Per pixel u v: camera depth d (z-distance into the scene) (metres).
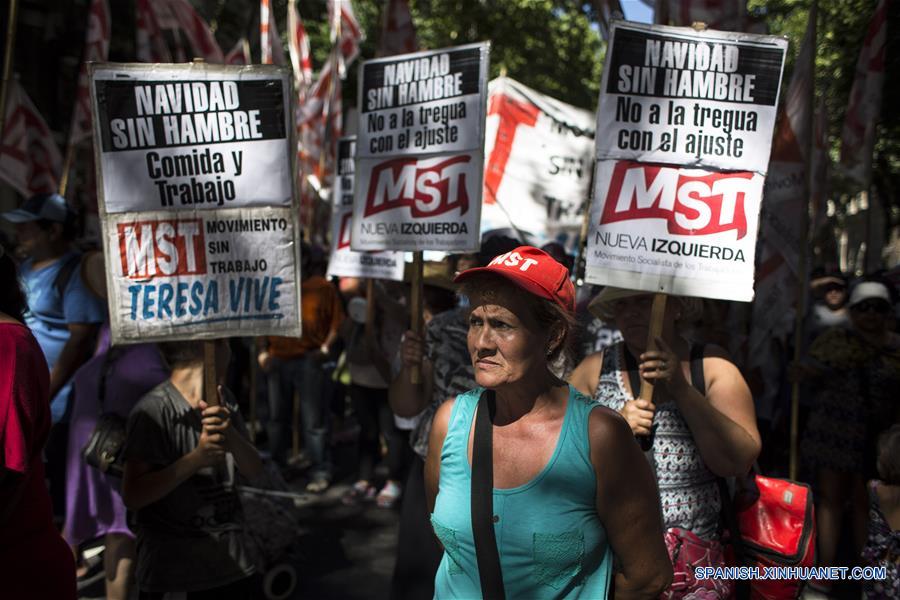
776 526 2.52
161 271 2.97
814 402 4.99
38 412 2.09
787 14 14.33
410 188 3.79
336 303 7.07
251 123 3.01
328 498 6.50
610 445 1.76
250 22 16.22
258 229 3.03
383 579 4.80
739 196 2.80
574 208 6.90
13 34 5.22
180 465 2.84
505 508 1.77
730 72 2.81
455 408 1.92
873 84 7.14
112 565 4.00
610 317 2.98
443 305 4.91
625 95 2.86
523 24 18.59
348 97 20.11
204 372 3.07
